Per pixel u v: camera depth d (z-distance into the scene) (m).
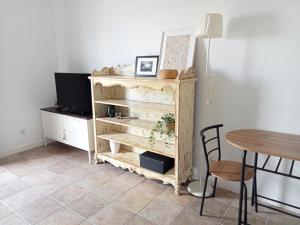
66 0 3.56
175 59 2.58
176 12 2.55
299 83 2.00
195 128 2.66
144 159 2.69
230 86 2.35
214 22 2.05
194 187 2.55
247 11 2.14
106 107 3.19
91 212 2.20
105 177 2.83
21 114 3.60
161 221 2.08
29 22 3.50
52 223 2.06
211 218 2.11
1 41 3.26
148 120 2.95
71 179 2.78
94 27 3.33
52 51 3.84
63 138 3.51
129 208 2.25
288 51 2.01
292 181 2.16
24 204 2.32
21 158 3.38
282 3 1.97
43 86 3.81
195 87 2.57
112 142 3.10
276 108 2.14
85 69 3.62
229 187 2.54
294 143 1.80
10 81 3.42
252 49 2.17
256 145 1.76
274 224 2.04
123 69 3.01
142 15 2.81
